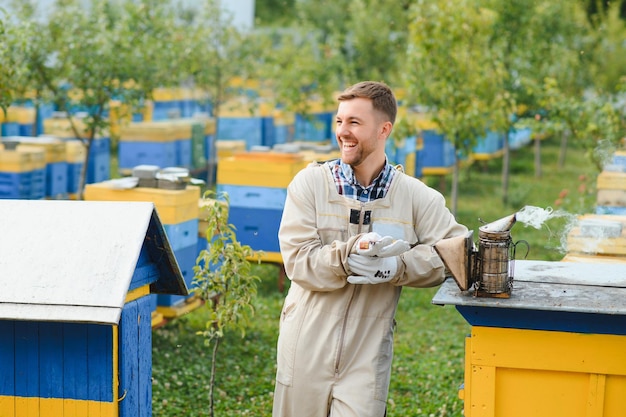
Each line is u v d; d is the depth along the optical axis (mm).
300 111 15367
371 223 3439
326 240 3451
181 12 15062
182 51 12664
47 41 9656
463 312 3230
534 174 18078
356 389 3338
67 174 11305
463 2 10961
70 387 3408
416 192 3510
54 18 9891
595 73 16844
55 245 3432
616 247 4828
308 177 3492
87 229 3475
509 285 3215
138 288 3646
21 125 13453
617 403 3197
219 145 13383
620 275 3523
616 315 3107
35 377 3432
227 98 14664
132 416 3529
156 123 13141
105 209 3566
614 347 3154
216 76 14094
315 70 15523
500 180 17109
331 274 3291
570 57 15359
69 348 3391
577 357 3186
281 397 3473
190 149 13797
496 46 13273
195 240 6828
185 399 5703
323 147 10117
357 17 17703
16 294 3289
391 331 3434
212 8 14195
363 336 3379
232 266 4508
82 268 3338
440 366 6586
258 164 8188
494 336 3234
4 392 3457
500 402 3285
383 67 17578
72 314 3207
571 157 21250
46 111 15570
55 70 9875
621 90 10461
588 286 3355
